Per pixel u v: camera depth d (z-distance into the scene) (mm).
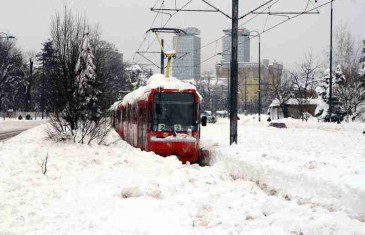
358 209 8297
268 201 8500
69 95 21172
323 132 34906
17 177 12336
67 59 21266
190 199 9672
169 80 19703
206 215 8406
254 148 17719
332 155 15461
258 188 11539
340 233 6789
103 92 22844
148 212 8812
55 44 21500
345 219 7305
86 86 21625
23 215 8766
